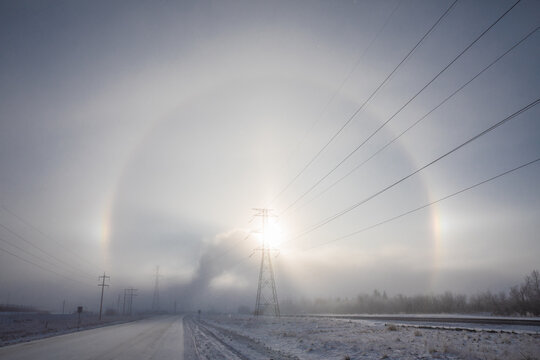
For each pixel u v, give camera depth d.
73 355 20.95
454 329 26.00
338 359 17.58
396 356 16.48
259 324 55.06
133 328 54.75
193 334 40.47
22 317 102.44
